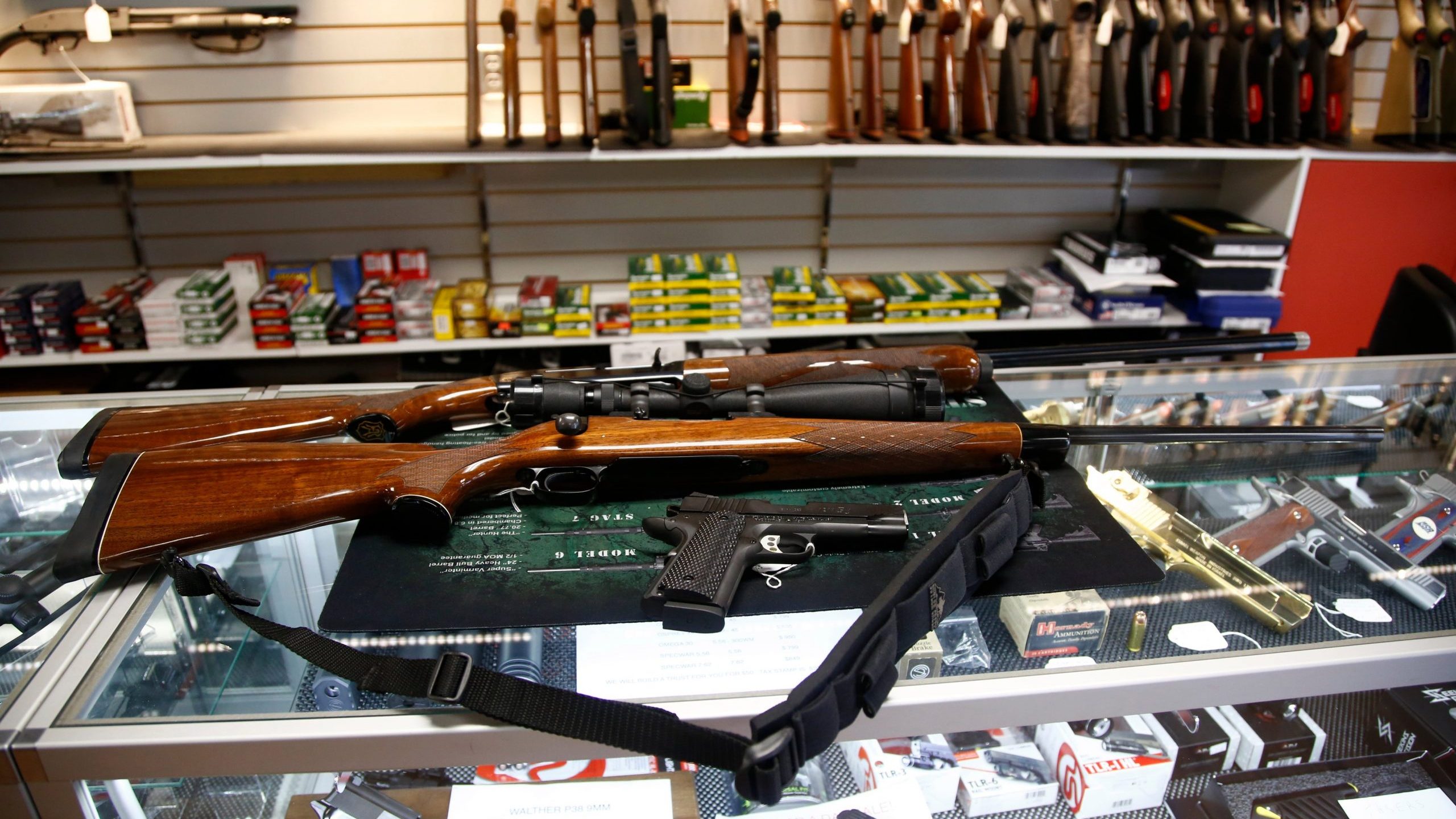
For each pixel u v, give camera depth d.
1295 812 1.10
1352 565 1.06
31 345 2.65
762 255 3.26
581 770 1.08
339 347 2.76
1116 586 0.98
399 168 2.81
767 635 0.89
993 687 0.87
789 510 1.01
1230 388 1.47
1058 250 3.28
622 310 2.83
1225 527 1.12
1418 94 2.87
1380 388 1.47
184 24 2.63
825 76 3.04
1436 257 2.95
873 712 0.79
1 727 0.78
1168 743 1.13
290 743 0.80
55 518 1.10
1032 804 1.15
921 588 0.85
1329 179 2.83
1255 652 0.92
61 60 2.72
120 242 2.95
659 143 2.53
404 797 1.04
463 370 2.93
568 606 0.92
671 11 2.88
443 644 0.87
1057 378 1.48
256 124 2.86
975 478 1.18
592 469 1.09
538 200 3.05
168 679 0.87
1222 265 2.90
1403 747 1.12
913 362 1.40
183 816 0.91
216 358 2.89
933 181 3.21
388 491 1.00
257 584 1.02
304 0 2.73
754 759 0.67
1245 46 2.79
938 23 2.92
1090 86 2.72
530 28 2.84
